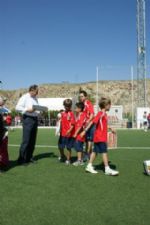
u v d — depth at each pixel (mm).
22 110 10617
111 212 5773
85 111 10852
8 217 5520
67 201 6410
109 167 9672
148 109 45000
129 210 5883
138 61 56281
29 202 6348
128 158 12172
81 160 10648
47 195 6820
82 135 10352
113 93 121312
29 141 10695
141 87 56344
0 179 8289
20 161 10758
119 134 28656
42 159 11898
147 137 24328
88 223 5254
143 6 54906
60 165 10508
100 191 7141
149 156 12750
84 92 11047
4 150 9484
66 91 129000
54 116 53312
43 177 8547
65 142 11156
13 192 7047
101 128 9016
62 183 7859
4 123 9734
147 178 8477
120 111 45656
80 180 8203
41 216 5574
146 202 6355
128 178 8469
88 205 6164
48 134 28656
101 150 9008
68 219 5434
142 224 5215
